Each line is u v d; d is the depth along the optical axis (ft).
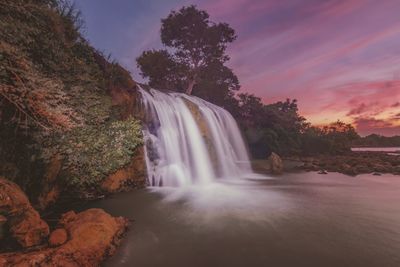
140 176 47.75
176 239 23.85
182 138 61.98
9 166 22.98
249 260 19.89
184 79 127.34
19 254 15.33
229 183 59.11
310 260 19.85
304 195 44.70
